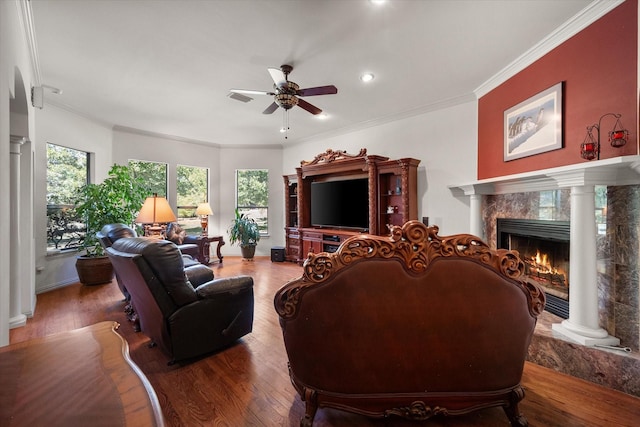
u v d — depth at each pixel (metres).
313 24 2.30
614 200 2.00
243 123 4.93
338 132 5.43
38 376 0.83
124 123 4.88
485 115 3.48
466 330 1.42
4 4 1.62
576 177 1.94
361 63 2.91
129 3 2.06
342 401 1.49
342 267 1.37
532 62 2.74
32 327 2.73
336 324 1.41
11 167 2.72
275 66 2.94
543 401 1.73
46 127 3.85
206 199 6.50
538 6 2.09
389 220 4.69
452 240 1.37
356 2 2.05
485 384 1.48
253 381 1.93
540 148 2.63
